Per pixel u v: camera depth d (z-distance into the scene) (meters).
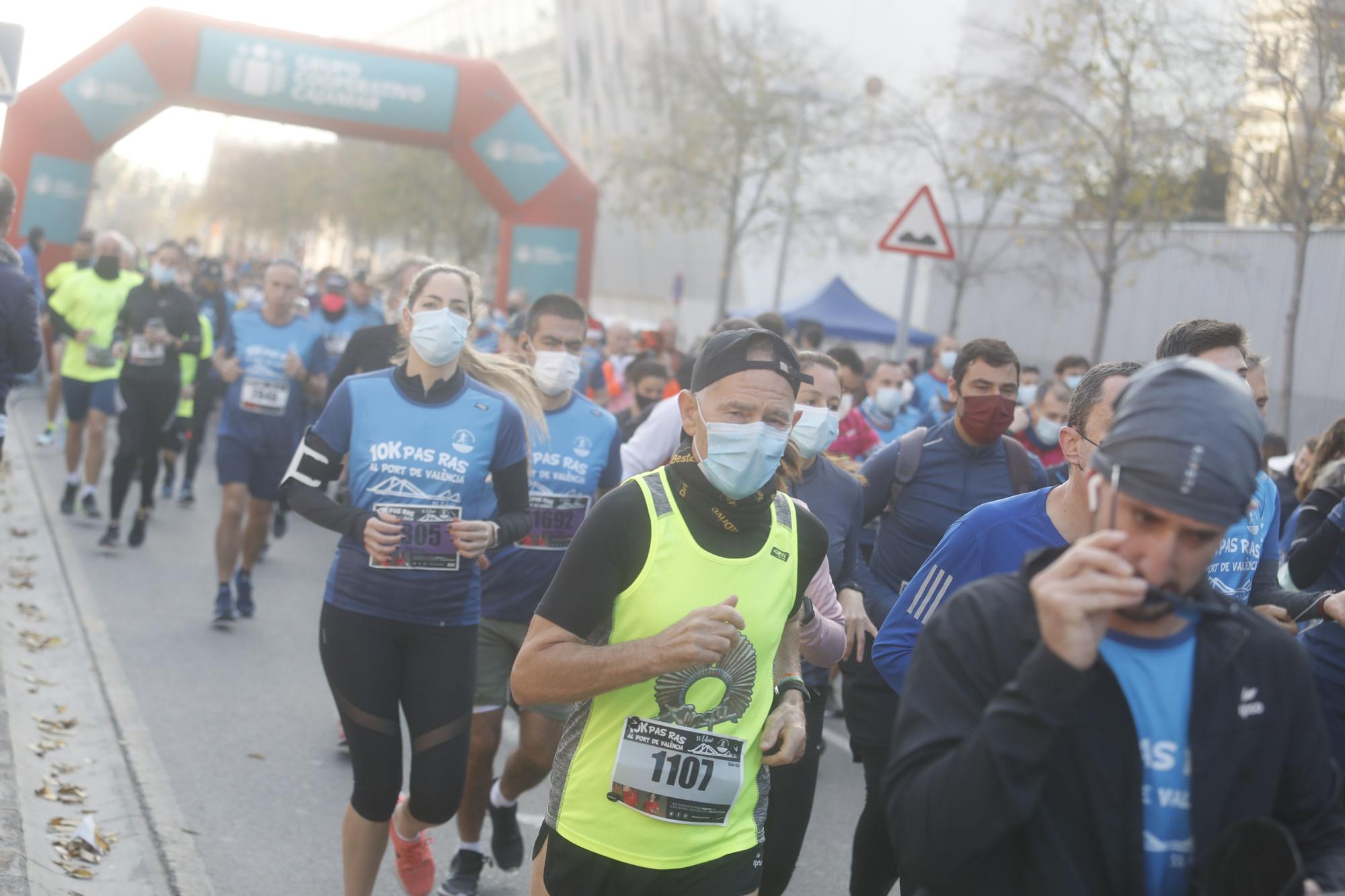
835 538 4.27
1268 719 1.91
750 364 2.68
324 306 12.02
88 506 11.01
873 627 4.15
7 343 5.79
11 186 5.70
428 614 3.95
